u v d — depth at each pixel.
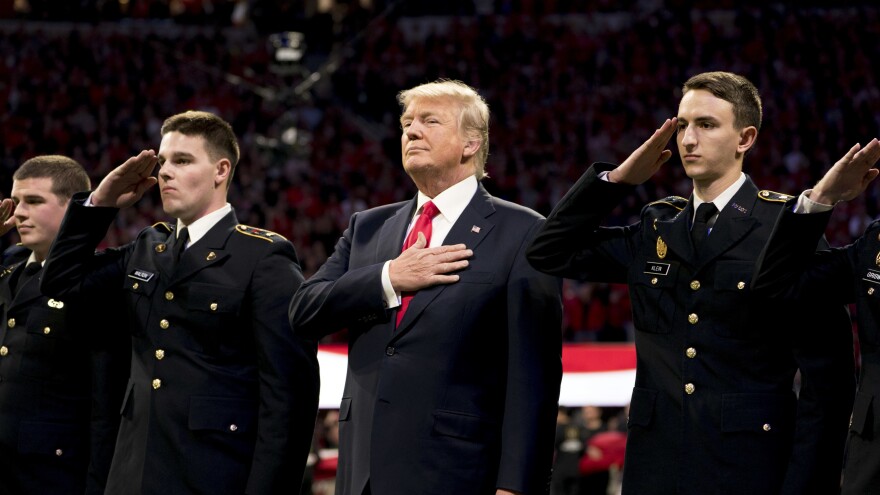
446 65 25.48
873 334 3.84
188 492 4.41
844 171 3.71
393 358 4.09
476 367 4.09
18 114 23.67
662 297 4.06
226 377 4.51
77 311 4.98
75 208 4.75
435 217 4.33
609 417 12.66
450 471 3.97
